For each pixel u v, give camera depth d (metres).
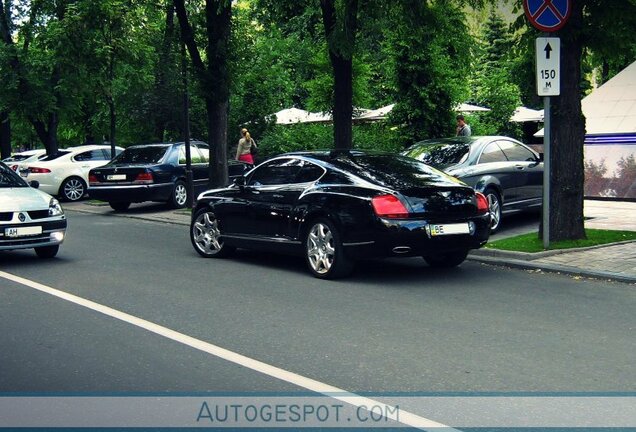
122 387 5.00
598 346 5.91
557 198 11.00
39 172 22.86
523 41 11.93
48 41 21.31
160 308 7.45
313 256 9.27
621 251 10.26
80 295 8.18
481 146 12.91
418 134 26.03
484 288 8.36
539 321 6.77
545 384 4.98
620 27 10.83
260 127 32.38
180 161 19.56
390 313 7.14
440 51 25.03
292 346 5.99
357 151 9.89
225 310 7.33
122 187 18.58
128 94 24.33
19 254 11.61
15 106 25.89
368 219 8.60
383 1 13.18
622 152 18.17
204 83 17.78
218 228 10.84
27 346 6.05
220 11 15.98
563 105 10.84
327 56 17.69
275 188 9.94
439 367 5.38
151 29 22.19
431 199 8.71
